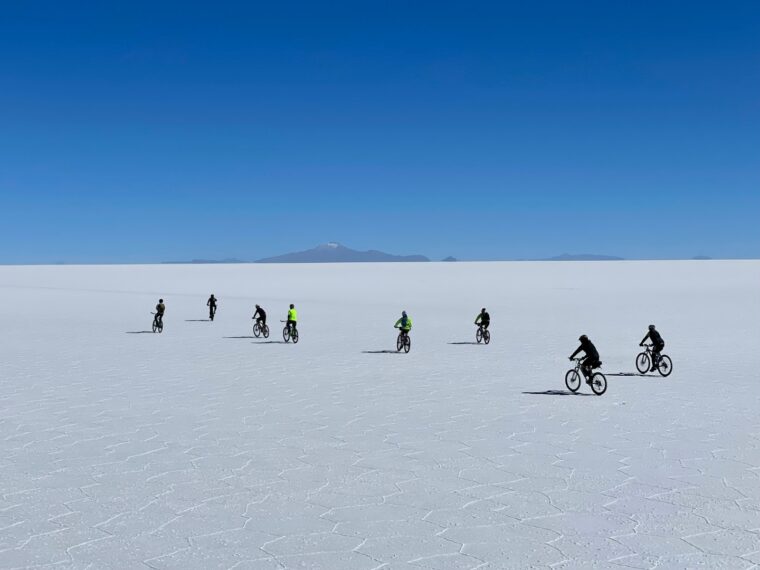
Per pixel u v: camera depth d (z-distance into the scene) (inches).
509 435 473.7
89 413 551.8
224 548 279.9
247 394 641.6
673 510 321.4
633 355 948.0
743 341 1102.4
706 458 411.2
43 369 816.9
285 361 891.4
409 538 290.2
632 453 424.2
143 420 524.1
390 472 386.0
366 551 276.4
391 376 757.9
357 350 1019.9
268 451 432.5
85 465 401.1
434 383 708.0
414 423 513.3
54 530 300.0
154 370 807.7
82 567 261.4
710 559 265.9
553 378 743.7
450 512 321.7
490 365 850.8
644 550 275.4
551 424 508.7
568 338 1173.7
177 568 260.7
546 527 301.7
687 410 559.8
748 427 495.2
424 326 1419.8
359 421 520.4
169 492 351.6
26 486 362.0
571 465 398.6
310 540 288.4
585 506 328.2
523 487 358.3
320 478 375.2
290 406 581.0
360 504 333.1
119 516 317.1
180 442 455.5
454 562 265.3
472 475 380.2
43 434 478.6
